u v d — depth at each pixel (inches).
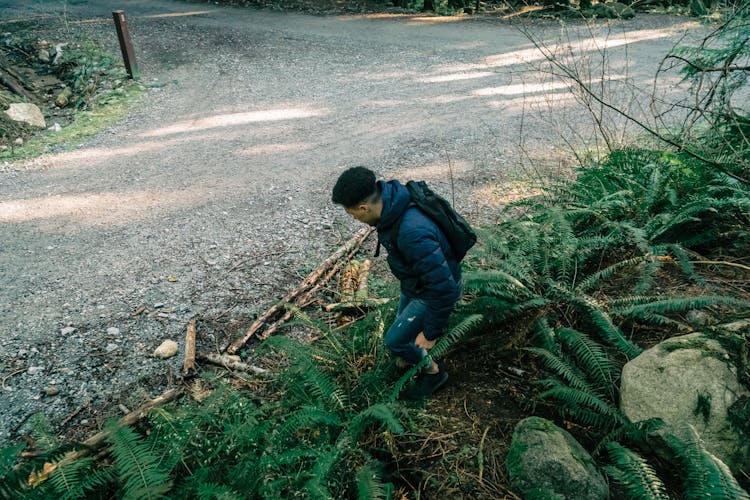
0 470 93.2
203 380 131.6
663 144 203.0
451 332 113.2
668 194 161.5
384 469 104.9
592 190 182.5
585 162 215.8
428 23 556.1
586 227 170.4
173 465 97.2
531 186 225.1
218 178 249.9
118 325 154.4
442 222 95.1
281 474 97.3
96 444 110.3
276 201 228.4
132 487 89.7
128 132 307.3
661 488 88.3
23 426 121.6
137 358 142.1
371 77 396.5
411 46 474.9
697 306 119.8
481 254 144.8
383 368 120.9
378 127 307.0
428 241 92.4
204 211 220.8
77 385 133.2
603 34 480.7
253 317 158.1
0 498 90.8
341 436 103.3
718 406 94.0
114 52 427.8
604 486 91.5
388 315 135.0
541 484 91.7
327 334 133.1
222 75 398.3
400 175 248.1
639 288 133.6
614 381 113.3
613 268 137.3
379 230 97.0
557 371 116.4
